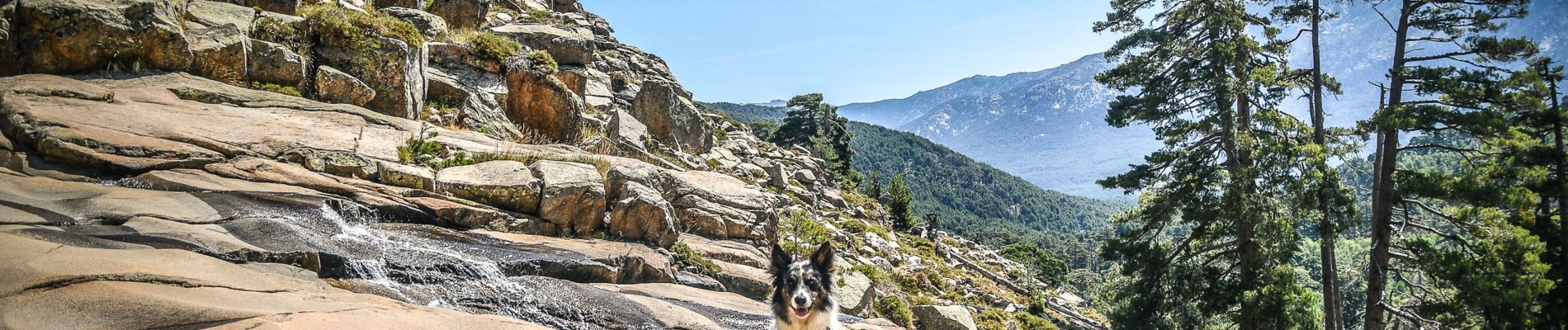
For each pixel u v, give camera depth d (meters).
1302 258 78.88
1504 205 27.80
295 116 14.34
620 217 13.37
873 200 53.16
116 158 10.21
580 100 26.19
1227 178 26.12
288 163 11.80
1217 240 29.67
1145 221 29.66
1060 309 34.31
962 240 50.66
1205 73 28.55
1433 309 27.25
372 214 10.80
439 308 7.60
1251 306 25.23
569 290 9.59
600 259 11.02
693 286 12.70
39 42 13.52
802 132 80.50
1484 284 24.48
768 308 12.48
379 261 8.50
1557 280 27.31
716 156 33.16
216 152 11.43
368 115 15.71
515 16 35.94
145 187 9.88
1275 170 25.48
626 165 15.58
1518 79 26.56
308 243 8.69
